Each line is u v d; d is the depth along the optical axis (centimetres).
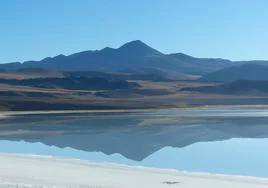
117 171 2069
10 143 3672
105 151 3134
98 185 1700
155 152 3059
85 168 2155
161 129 4738
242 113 7581
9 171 2039
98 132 4494
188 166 2481
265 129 4678
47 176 1911
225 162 2622
